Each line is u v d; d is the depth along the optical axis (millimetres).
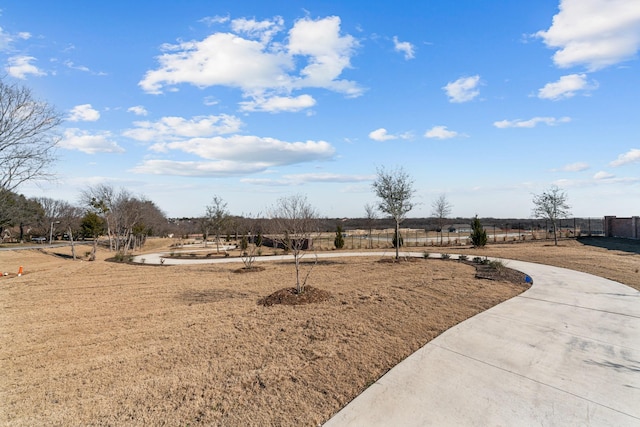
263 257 20656
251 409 3740
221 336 6086
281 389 4145
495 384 4184
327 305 7742
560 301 7844
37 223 44500
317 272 13047
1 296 10219
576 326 6184
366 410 3678
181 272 14695
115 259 21453
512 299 8016
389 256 18141
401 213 15586
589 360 4820
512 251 18406
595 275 10977
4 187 14172
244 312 7582
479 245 21578
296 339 5750
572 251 17688
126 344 5922
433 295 8273
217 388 4215
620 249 18547
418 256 17422
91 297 9859
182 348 5602
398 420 3494
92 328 6891
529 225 34969
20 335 6562
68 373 4832
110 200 33000
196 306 8398
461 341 5504
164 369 4848
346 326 6230
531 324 6289
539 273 11398
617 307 7344
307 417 3576
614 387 4090
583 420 3457
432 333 5844
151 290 10695
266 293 9578
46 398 4141
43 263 24469
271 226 17016
